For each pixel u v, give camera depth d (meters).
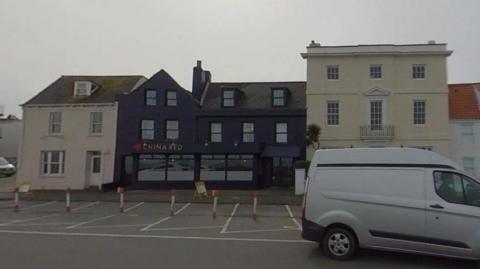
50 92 35.06
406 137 31.36
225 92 33.62
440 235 8.82
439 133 31.14
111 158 32.75
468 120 31.48
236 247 10.88
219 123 33.00
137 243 11.38
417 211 9.01
